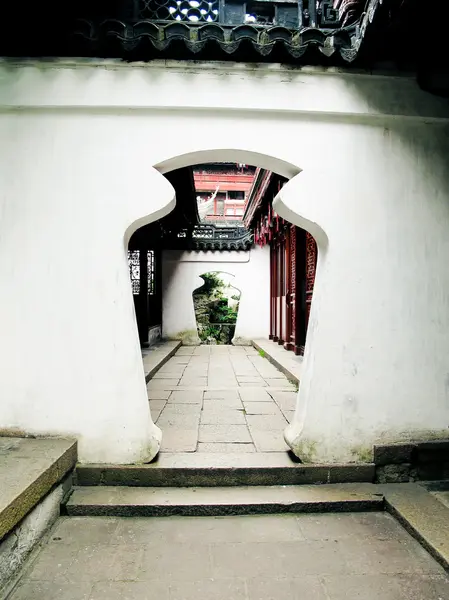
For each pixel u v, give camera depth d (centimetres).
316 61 277
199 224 1030
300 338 709
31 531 212
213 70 280
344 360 283
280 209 299
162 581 194
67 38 260
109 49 268
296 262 708
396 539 228
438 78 273
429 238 292
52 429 275
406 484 280
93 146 280
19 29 260
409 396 287
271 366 707
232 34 269
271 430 351
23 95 274
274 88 282
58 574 197
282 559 210
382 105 286
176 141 282
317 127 287
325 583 193
